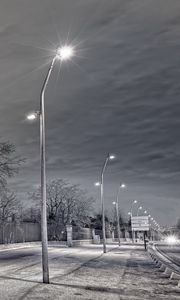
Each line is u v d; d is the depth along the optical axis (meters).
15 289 14.60
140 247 58.84
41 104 17.34
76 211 88.38
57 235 69.00
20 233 54.31
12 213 61.84
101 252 41.62
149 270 23.44
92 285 16.19
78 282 17.05
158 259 28.00
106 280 18.05
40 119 17.28
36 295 13.31
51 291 14.30
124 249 50.59
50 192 87.00
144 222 48.09
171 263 27.86
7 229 50.59
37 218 82.00
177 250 53.56
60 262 28.00
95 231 90.00
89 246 60.94
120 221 143.25
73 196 88.31
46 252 16.73
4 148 43.41
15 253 39.31
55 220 85.19
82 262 28.09
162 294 14.29
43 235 16.80
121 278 18.98
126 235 131.00
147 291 14.95
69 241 59.16
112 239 104.88
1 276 18.95
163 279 19.05
